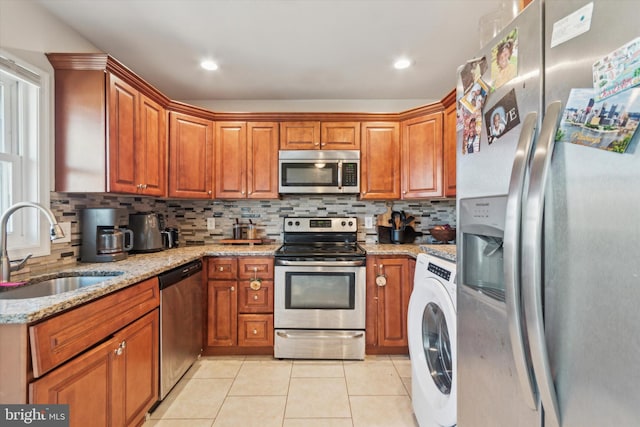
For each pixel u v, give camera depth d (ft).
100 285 4.23
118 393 4.44
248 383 6.73
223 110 9.82
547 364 2.14
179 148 8.18
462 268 3.51
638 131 1.68
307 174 8.88
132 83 6.54
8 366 3.16
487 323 3.00
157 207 9.25
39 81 5.48
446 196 7.98
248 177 8.91
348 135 8.96
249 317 8.00
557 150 2.12
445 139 8.04
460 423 3.58
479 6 5.53
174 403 6.00
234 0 5.35
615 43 1.79
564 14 2.12
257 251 8.06
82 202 6.40
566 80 2.10
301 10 5.62
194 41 6.59
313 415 5.66
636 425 1.67
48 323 3.35
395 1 5.41
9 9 4.96
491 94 2.92
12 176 5.25
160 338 5.70
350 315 7.86
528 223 2.17
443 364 4.72
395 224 9.64
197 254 7.45
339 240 9.62
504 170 2.71
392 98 9.71
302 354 7.80
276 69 7.84
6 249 4.65
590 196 1.91
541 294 2.20
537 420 2.30
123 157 6.26
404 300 8.04
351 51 7.01
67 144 5.80
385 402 6.05
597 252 1.87
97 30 6.18
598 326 1.86
